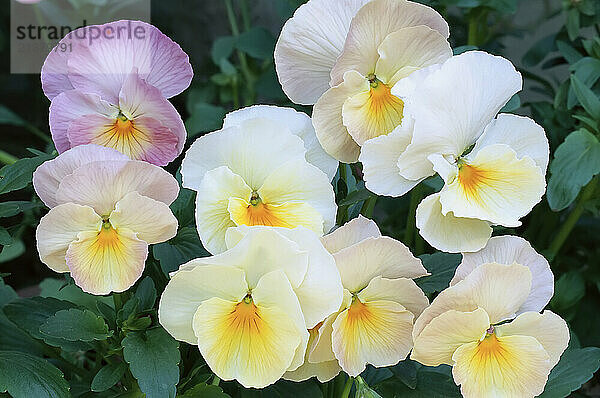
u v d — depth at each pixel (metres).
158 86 0.43
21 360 0.44
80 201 0.40
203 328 0.39
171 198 0.41
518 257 0.41
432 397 0.44
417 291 0.40
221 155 0.41
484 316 0.40
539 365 0.41
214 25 0.87
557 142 0.61
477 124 0.41
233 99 0.76
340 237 0.40
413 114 0.40
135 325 0.43
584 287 0.59
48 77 0.43
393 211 0.63
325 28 0.42
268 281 0.39
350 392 0.47
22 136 0.85
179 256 0.44
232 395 0.47
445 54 0.41
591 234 0.64
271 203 0.41
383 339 0.41
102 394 0.46
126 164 0.40
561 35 0.64
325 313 0.39
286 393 0.45
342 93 0.41
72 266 0.40
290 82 0.42
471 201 0.40
